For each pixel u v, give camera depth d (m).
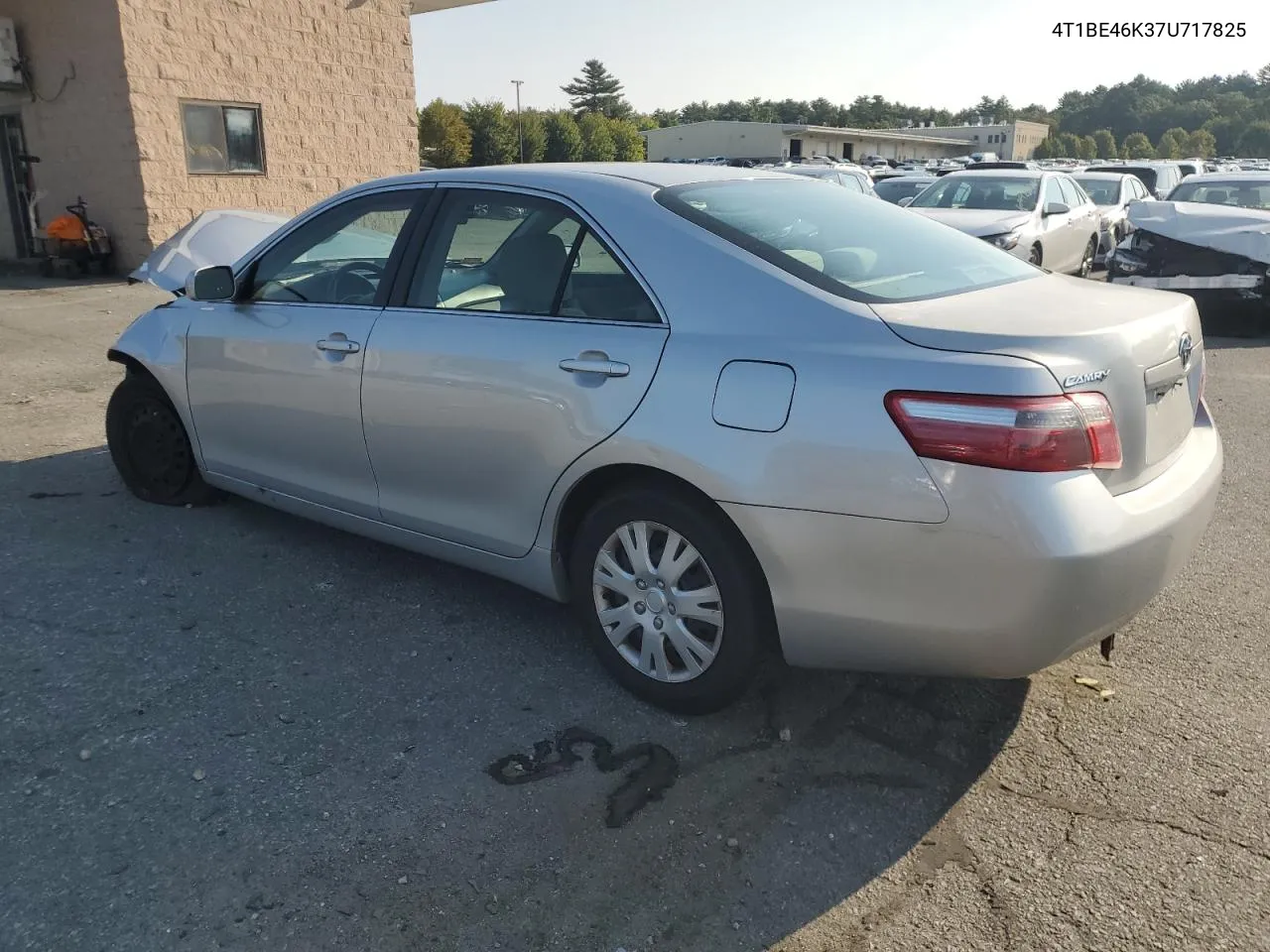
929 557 2.63
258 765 3.00
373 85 16.86
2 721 3.19
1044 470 2.53
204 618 3.93
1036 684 3.48
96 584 4.20
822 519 2.75
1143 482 2.83
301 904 2.47
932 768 3.03
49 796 2.83
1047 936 2.38
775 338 2.88
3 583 4.19
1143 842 2.69
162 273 6.10
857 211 3.74
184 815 2.77
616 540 3.29
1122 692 3.42
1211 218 9.88
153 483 5.14
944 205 12.81
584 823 2.78
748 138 95.81
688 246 3.15
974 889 2.54
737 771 3.01
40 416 6.89
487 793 2.89
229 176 14.76
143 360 4.82
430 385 3.62
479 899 2.50
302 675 3.52
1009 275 3.46
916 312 2.85
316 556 4.55
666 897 2.51
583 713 3.31
